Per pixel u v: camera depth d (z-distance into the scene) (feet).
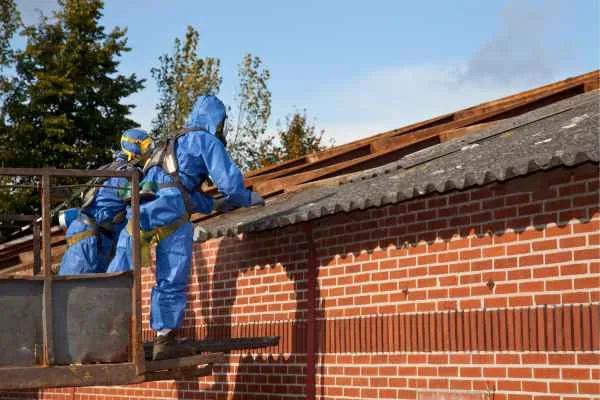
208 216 39.83
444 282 26.30
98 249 28.84
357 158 40.27
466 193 25.99
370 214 29.14
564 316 22.89
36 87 100.58
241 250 34.96
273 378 32.42
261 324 33.37
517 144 27.84
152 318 25.00
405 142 40.34
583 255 22.74
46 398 45.47
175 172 25.39
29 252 48.24
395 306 27.81
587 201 22.81
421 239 27.22
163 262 25.07
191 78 114.32
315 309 30.89
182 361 24.52
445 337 25.96
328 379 29.99
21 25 105.29
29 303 22.12
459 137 37.65
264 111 118.32
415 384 26.73
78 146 103.19
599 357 22.02
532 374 23.45
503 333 24.35
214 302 36.11
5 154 98.53
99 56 103.76
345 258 29.96
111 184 28.89
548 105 37.22
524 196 24.36
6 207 95.30
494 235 25.03
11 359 21.76
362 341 28.81
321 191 36.06
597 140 23.22
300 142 119.85
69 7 104.94
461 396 25.18
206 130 26.12
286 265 32.60
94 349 22.59
